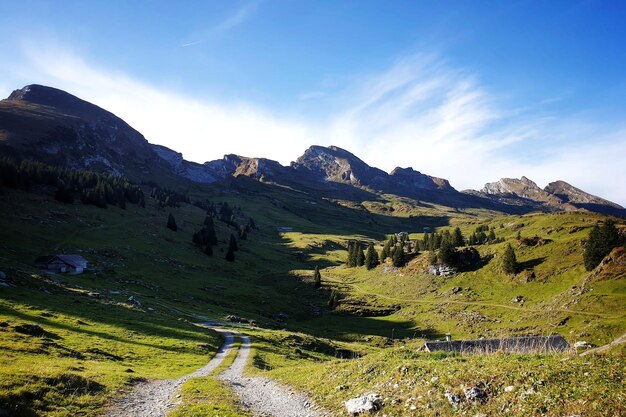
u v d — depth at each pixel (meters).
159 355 48.28
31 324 42.50
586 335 94.19
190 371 42.00
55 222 162.75
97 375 30.48
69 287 82.12
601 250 131.38
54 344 38.78
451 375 19.50
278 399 26.44
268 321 125.00
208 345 61.22
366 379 24.48
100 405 23.86
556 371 16.62
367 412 19.34
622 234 139.75
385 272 197.75
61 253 132.38
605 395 13.86
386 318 148.12
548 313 116.69
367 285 190.38
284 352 66.56
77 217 178.50
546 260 151.88
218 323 95.69
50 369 27.58
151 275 139.00
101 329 54.34
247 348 63.66
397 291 173.62
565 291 125.69
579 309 111.44
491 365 19.47
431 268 178.38
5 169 182.12
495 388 17.17
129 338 53.66
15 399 20.81
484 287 152.75
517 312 125.94
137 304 85.81
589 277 124.12
